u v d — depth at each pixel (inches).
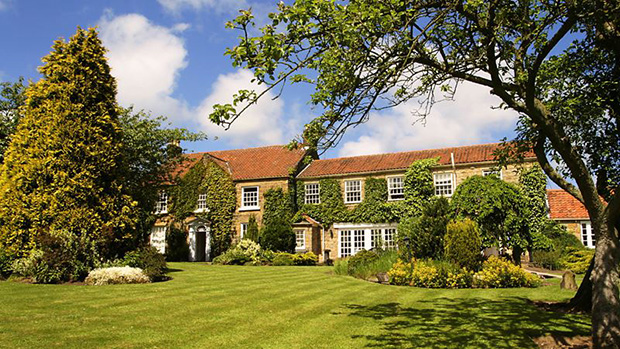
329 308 362.0
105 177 581.6
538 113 249.9
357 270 674.2
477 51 270.4
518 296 438.9
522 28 289.1
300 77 230.4
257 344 242.8
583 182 244.5
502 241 667.4
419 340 254.2
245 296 418.9
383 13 226.7
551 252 848.3
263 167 1230.3
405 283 555.8
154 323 292.4
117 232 580.4
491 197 659.4
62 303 359.6
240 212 1195.9
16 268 506.6
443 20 255.1
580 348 234.4
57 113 549.3
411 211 1042.1
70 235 517.3
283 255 1014.4
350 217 1117.1
